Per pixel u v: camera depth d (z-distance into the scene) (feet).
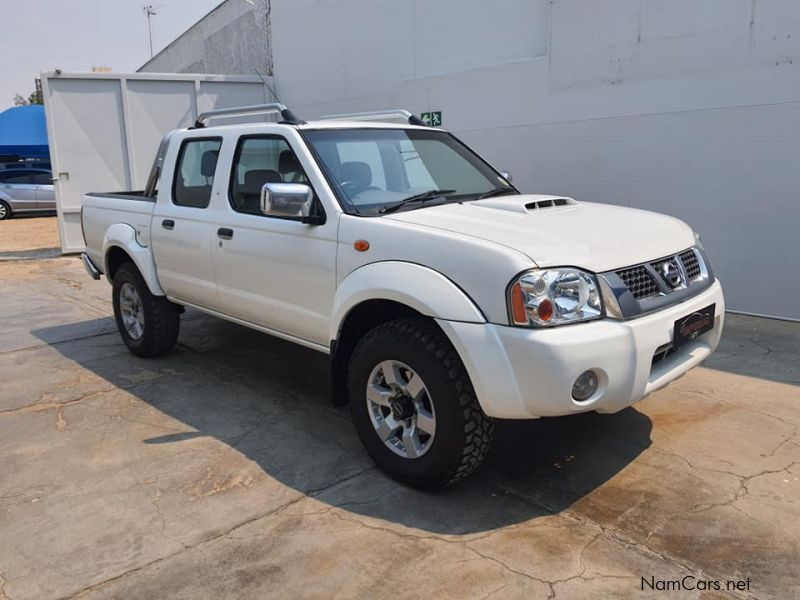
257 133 14.08
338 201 12.25
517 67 26.37
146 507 10.75
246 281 14.25
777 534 9.71
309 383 16.52
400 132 14.90
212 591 8.68
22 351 19.86
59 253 40.88
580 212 12.57
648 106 22.53
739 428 13.24
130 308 18.85
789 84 19.39
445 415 10.20
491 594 8.50
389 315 11.85
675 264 11.39
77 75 36.96
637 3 22.21
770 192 20.29
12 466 12.28
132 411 14.84
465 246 10.11
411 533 9.88
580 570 8.96
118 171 38.93
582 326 9.63
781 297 20.56
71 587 8.80
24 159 72.54
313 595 8.55
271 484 11.44
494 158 27.99
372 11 33.68
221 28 50.85
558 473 11.65
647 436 12.99
